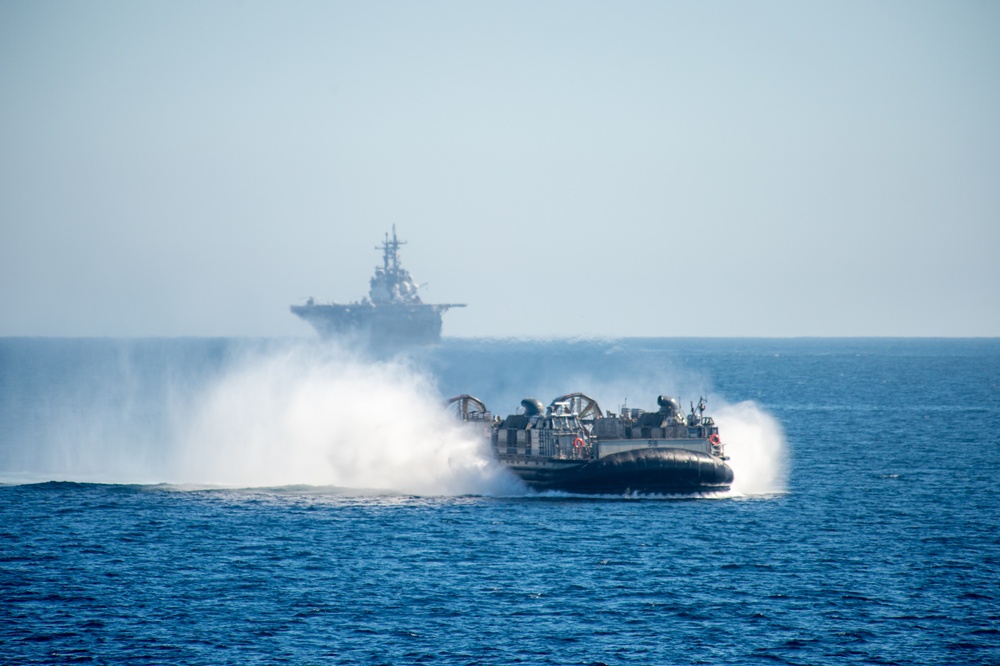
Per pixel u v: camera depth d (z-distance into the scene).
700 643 136.50
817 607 150.62
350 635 138.25
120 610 147.62
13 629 139.75
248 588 158.00
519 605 150.62
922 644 136.50
